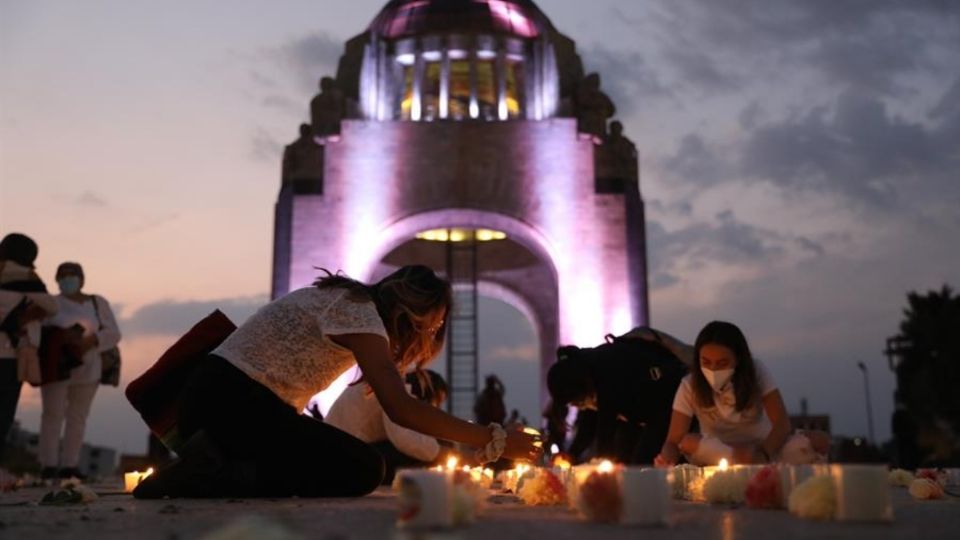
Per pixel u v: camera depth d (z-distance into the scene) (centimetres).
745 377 768
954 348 4597
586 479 374
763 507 441
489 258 4019
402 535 251
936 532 315
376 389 548
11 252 1149
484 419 2231
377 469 583
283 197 3109
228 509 459
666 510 355
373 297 591
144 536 325
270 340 579
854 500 359
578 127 3173
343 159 3138
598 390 1009
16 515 436
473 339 3769
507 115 3312
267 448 570
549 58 3300
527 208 3106
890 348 4934
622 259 3045
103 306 1329
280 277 3025
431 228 3219
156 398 634
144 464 2906
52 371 1207
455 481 417
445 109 3259
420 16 3394
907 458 2053
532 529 343
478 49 3319
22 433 5944
